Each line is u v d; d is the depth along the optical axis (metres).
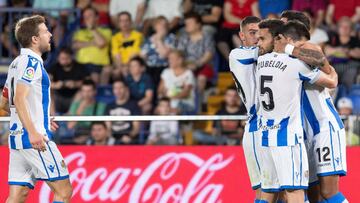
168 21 34.25
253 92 21.61
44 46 21.20
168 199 24.69
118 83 31.33
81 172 24.78
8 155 24.80
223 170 24.69
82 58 33.59
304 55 20.38
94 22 33.94
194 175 24.70
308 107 21.45
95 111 31.62
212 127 28.56
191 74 32.66
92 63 33.47
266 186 21.14
